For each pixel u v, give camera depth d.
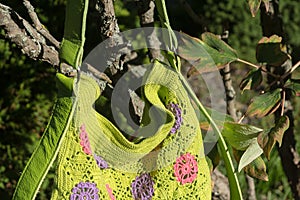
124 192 1.54
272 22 2.11
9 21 1.48
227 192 2.34
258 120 4.48
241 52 5.39
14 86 3.60
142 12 1.77
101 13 1.58
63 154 1.41
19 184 1.36
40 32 1.65
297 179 2.31
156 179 1.57
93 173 1.44
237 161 1.72
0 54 3.48
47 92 3.66
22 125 3.63
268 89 1.83
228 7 5.27
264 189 4.04
